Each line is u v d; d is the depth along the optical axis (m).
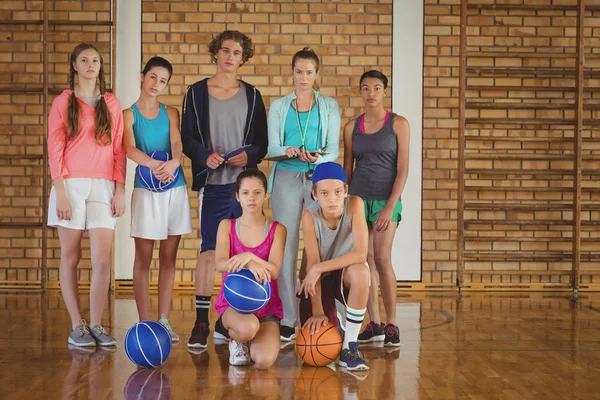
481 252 7.20
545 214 7.22
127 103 7.09
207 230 4.51
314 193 3.85
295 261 4.61
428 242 7.18
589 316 5.64
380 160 4.59
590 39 7.23
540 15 7.22
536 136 7.22
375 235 4.51
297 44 7.15
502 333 4.87
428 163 7.18
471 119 7.12
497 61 7.21
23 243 7.02
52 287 7.01
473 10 7.20
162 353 3.73
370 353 4.20
